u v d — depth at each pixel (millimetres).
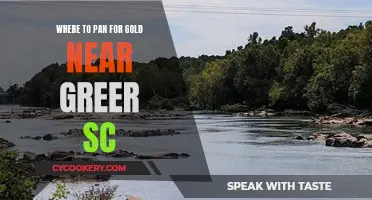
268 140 60844
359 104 93938
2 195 12656
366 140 53938
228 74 153750
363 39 96375
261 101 137625
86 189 26297
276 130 74938
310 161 42375
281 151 49812
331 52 110000
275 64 142750
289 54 139750
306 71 118875
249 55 144375
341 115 93375
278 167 39062
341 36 128500
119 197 25219
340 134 57844
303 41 151250
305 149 51344
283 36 183750
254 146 54625
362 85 92500
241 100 149625
